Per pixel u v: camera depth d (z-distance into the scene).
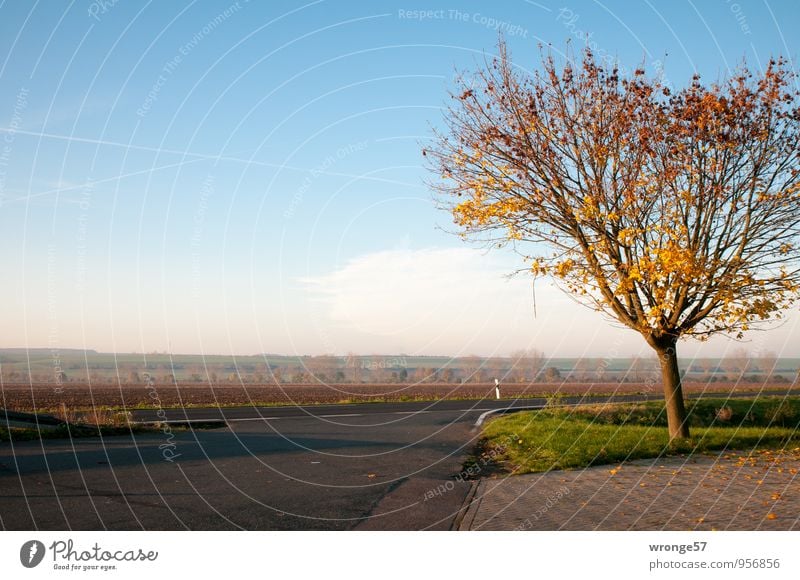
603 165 13.94
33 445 14.48
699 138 13.26
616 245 13.96
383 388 56.00
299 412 26.73
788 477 10.40
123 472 10.83
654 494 9.18
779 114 13.40
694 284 13.34
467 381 69.56
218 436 17.00
